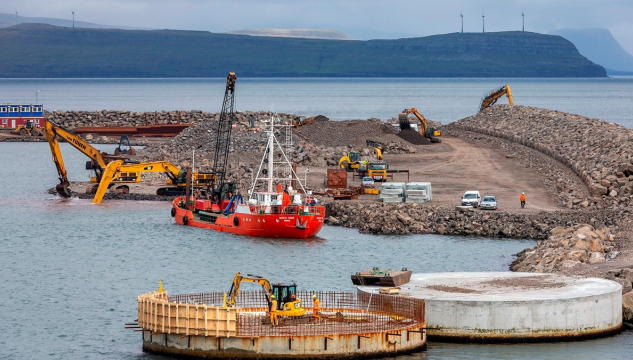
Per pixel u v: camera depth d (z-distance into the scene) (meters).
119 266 112.06
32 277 105.38
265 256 117.50
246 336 65.88
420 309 71.19
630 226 123.44
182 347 68.12
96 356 72.56
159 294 74.75
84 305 90.94
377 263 111.81
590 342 72.50
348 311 75.00
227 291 95.38
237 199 142.62
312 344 65.94
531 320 71.38
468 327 71.31
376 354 67.44
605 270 90.19
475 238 132.38
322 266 110.19
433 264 110.81
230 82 173.38
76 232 139.88
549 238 116.06
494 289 76.88
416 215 143.50
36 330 81.06
